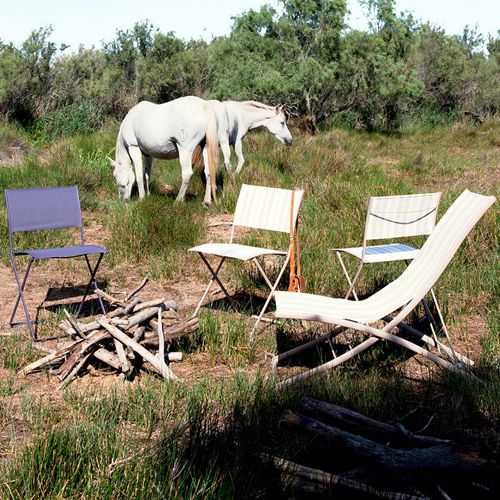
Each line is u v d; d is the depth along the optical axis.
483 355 4.82
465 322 5.61
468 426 3.81
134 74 22.61
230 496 2.92
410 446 3.39
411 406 4.07
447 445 3.20
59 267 7.34
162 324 4.95
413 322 5.53
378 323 5.50
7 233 8.19
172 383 4.30
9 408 3.98
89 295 6.52
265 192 6.04
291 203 5.74
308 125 18.88
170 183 11.47
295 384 4.21
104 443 3.41
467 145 18.19
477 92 24.30
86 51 23.11
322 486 3.01
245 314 5.87
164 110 9.48
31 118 19.58
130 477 3.04
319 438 3.42
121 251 7.65
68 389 4.28
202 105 9.44
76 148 13.59
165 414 3.91
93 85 20.83
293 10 18.48
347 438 3.22
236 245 5.95
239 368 4.77
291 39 18.66
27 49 20.11
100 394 4.22
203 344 5.09
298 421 3.33
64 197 6.08
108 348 4.71
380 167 13.56
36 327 5.64
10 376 4.56
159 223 8.09
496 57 29.23
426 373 4.64
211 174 9.58
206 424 3.60
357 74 19.42
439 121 23.05
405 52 20.44
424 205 5.55
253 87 18.44
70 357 4.54
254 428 3.55
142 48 22.94
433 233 4.92
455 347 5.13
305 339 5.24
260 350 5.10
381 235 5.41
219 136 10.79
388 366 4.75
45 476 3.08
